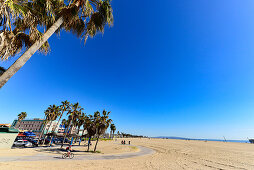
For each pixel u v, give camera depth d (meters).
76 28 6.43
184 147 36.25
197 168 11.56
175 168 11.23
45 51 5.52
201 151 27.02
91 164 11.01
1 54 4.05
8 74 3.56
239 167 12.34
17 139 22.67
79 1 5.75
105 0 6.49
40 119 63.00
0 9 3.29
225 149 32.53
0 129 18.88
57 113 33.69
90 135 22.20
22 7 4.23
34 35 4.49
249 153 24.38
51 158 12.61
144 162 13.35
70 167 9.41
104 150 24.33
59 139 36.78
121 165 11.29
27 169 8.01
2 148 17.41
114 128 80.12
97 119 26.09
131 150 25.94
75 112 31.17
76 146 29.59
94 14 6.44
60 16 5.25
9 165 8.65
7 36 4.02
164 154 21.17
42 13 4.95
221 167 12.18
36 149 18.98
